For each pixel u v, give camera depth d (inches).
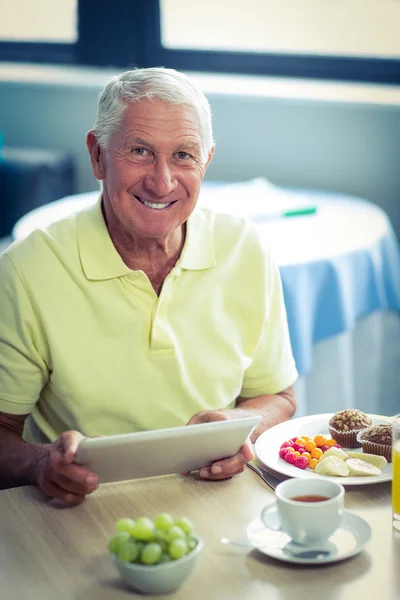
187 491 58.7
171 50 179.6
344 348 110.3
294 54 167.8
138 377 69.6
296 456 61.3
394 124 158.4
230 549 51.2
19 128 193.3
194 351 71.2
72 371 68.6
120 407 69.7
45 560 50.4
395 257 122.3
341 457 61.4
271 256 76.5
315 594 46.7
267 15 169.8
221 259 73.7
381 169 161.0
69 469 55.6
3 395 69.2
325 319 106.9
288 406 76.2
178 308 71.3
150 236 67.8
